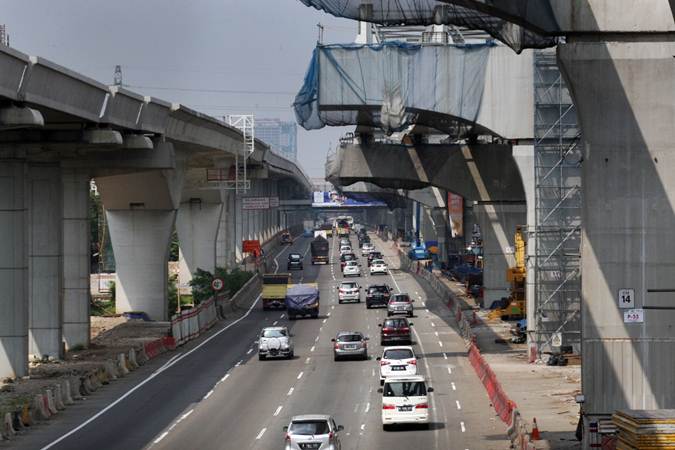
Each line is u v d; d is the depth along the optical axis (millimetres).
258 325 133750
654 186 55625
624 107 55562
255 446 59656
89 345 114438
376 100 98438
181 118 121688
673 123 55438
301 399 76688
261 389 81875
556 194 100062
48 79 78688
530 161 101812
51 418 71188
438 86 100250
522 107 101000
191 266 182000
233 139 158875
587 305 56000
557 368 91375
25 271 90250
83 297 114625
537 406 71750
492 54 100500
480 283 161000
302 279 199500
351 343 98000
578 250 99062
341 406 73562
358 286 172250
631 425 43344
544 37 60438
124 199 139625
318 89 98562
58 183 105312
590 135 55750
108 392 82500
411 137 134875
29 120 75312
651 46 55344
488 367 80875
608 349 55812
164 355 106812
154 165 113250
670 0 44281
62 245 106500
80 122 93562
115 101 95688
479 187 134375
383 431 64000
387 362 82188
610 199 55781
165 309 141375
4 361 89625
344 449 58438
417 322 129250
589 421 54719
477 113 100875
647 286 55688
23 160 91250
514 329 116125
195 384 85562
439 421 67062
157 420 69125
